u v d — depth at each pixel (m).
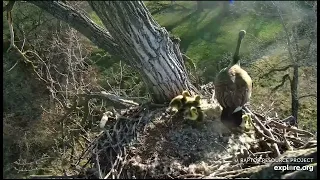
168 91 2.14
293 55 3.44
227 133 1.94
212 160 1.82
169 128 1.98
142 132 1.97
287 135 2.02
